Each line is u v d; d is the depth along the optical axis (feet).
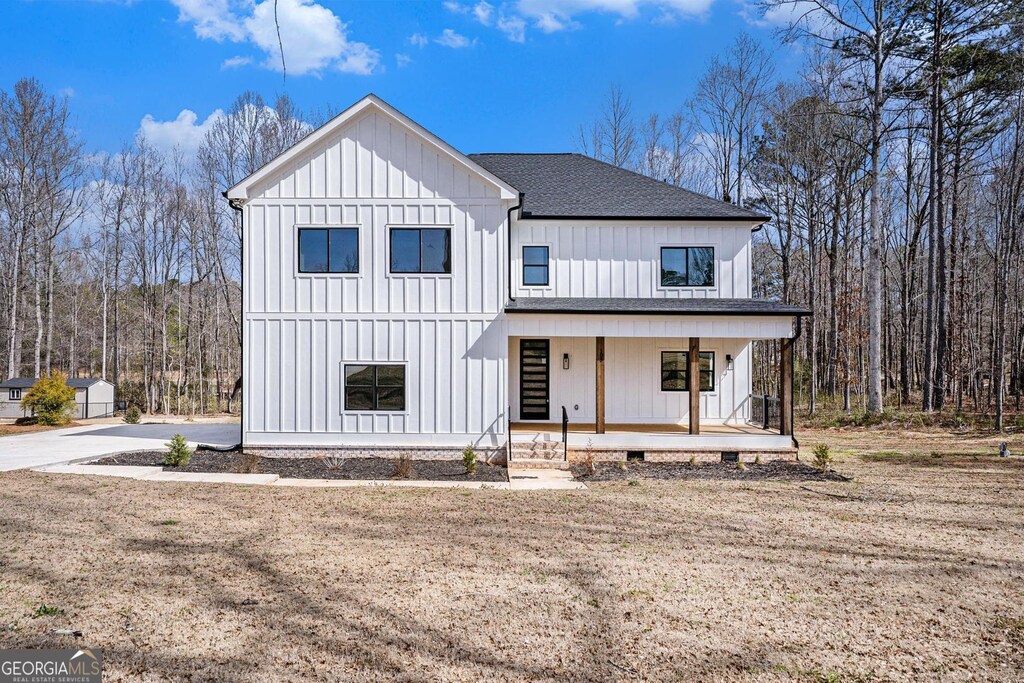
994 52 80.48
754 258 143.23
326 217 51.67
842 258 119.44
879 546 26.63
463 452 50.52
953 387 102.47
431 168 51.70
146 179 143.02
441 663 15.84
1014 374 101.81
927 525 30.14
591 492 38.78
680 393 58.54
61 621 18.03
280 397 51.60
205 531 28.09
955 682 15.20
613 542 27.12
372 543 26.61
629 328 50.75
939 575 22.95
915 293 127.95
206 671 15.19
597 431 50.85
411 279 51.55
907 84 86.89
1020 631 18.17
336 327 51.65
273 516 31.37
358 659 15.98
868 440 66.74
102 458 49.26
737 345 59.06
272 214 51.78
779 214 121.08
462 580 22.06
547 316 50.90
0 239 126.11
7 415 94.07
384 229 51.62
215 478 42.80
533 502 35.50
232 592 20.49
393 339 51.55
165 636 17.13
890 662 16.21
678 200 60.54
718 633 17.88
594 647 16.88
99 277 158.30
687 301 55.06
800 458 52.49
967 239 101.91
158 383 148.66
